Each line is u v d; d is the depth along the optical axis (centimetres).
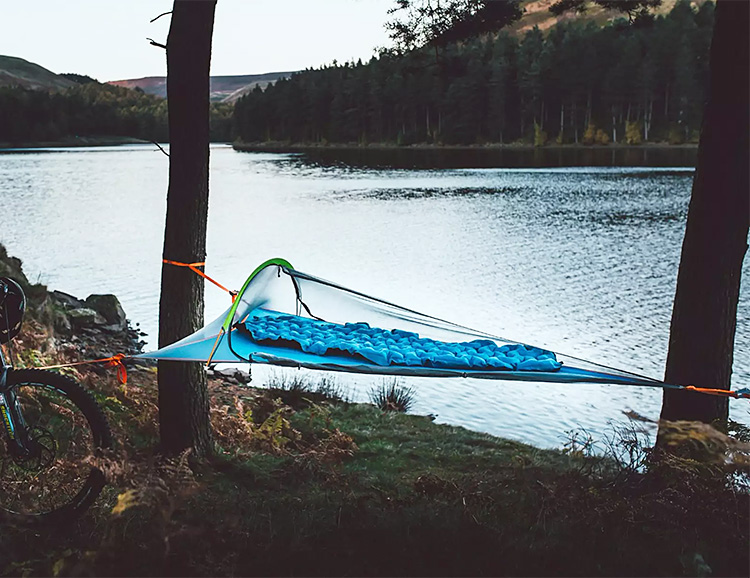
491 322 1733
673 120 12175
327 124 15825
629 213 4169
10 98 14400
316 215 4331
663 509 438
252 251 3012
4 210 4438
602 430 995
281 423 745
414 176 7562
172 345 514
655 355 1432
